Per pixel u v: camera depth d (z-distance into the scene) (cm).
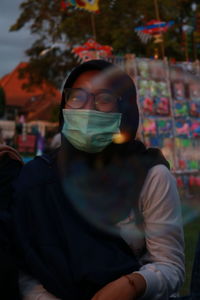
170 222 203
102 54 874
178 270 203
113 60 833
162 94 884
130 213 203
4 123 3378
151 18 1997
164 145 862
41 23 2344
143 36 1161
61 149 209
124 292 187
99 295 189
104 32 1909
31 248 198
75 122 203
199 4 2180
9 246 203
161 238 203
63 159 207
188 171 767
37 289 201
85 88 209
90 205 199
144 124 881
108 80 207
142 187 203
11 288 198
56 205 199
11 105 4984
